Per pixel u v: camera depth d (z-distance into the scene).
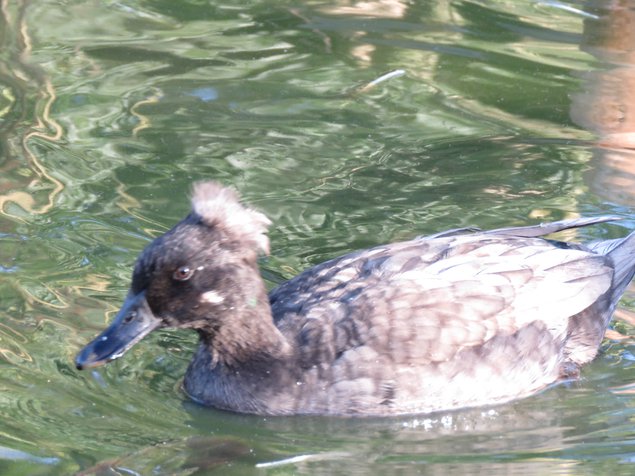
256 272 10.21
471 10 18.61
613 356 11.18
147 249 9.98
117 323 9.93
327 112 15.27
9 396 9.86
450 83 16.12
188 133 14.62
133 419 9.82
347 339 10.23
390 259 10.84
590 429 9.89
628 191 13.54
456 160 14.17
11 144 14.23
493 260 10.84
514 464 9.27
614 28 17.94
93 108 15.23
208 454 9.37
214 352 10.32
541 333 10.65
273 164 13.97
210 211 10.08
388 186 13.56
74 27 17.81
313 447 9.63
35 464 8.93
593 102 15.65
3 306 11.19
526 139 14.70
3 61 16.45
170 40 17.44
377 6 18.81
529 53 17.06
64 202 13.03
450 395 10.24
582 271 11.05
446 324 10.30
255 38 17.53
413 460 9.38
